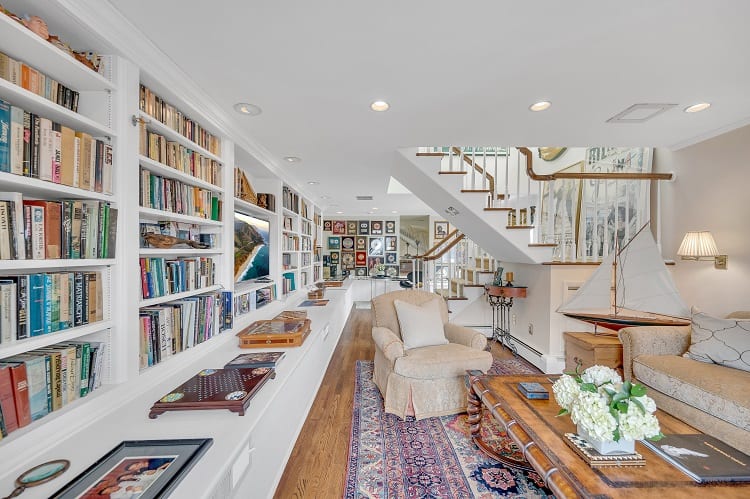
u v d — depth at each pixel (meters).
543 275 3.50
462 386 2.42
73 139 1.11
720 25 1.29
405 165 3.36
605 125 2.38
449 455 1.94
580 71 1.64
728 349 2.00
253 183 3.48
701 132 2.54
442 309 3.04
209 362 1.73
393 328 2.90
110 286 1.26
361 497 1.59
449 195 3.43
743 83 1.76
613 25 1.29
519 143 2.78
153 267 1.52
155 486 0.79
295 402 2.00
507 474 1.77
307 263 5.12
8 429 0.90
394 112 2.13
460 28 1.31
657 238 3.18
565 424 1.51
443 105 2.03
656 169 3.26
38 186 0.99
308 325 2.39
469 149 4.91
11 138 0.93
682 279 2.95
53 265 1.03
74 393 1.12
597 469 1.17
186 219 1.75
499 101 1.98
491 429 2.23
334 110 2.09
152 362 1.48
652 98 1.94
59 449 0.96
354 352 3.94
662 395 2.10
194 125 1.91
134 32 1.29
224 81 1.72
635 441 1.36
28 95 0.97
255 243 2.82
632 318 2.34
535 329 3.67
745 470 1.16
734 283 2.51
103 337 1.26
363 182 4.26
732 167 2.52
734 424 1.66
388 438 2.10
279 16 1.24
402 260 8.39
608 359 2.69
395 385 2.38
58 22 1.11
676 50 1.46
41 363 1.00
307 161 3.27
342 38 1.38
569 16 1.24
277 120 2.24
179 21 1.26
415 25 1.29
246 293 2.59
